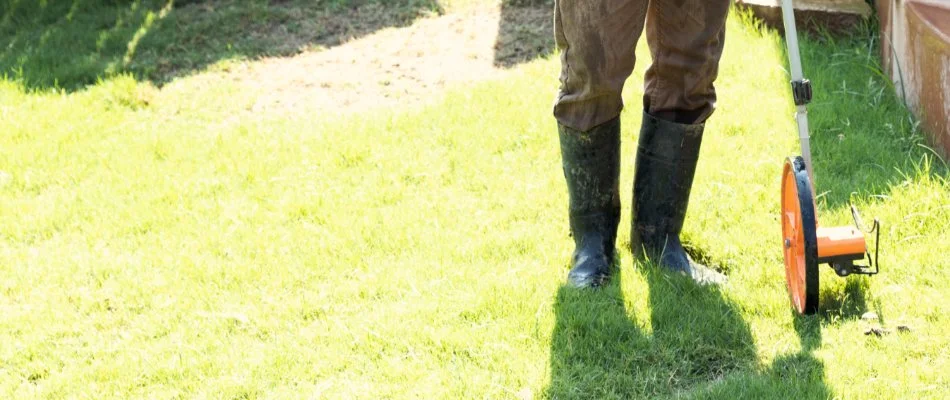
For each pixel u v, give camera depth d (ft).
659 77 11.96
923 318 11.30
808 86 11.35
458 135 16.66
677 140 12.14
